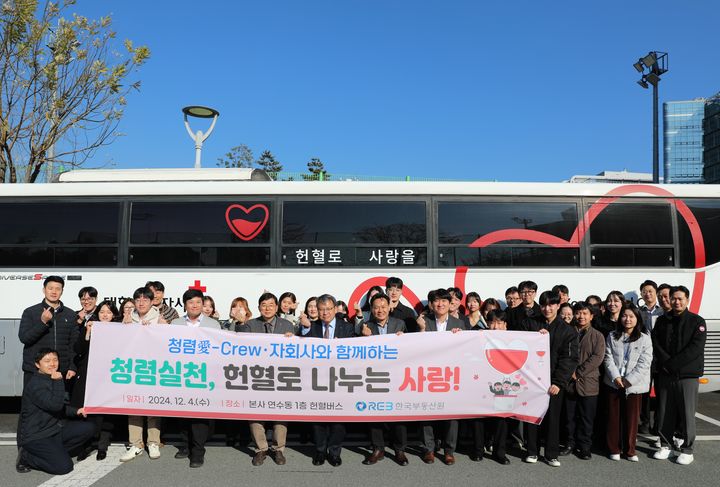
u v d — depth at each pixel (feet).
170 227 26.12
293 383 20.30
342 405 20.26
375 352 20.39
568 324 20.93
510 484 18.06
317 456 20.11
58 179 28.17
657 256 26.71
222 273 25.76
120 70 41.81
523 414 20.25
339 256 25.93
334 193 26.35
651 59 55.16
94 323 20.57
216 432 24.72
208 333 20.57
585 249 26.48
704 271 26.73
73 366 22.12
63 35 40.32
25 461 18.90
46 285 21.48
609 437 20.72
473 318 23.59
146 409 20.35
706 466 19.86
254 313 25.53
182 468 19.62
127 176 28.02
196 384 20.34
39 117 40.55
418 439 23.94
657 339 21.39
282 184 26.45
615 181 34.96
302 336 20.70
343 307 24.99
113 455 21.22
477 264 26.11
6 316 25.79
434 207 26.35
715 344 26.61
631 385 20.20
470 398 20.30
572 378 20.81
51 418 19.07
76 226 26.21
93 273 25.79
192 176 28.12
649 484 18.07
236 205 26.25
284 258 25.91
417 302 25.67
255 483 18.10
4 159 40.40
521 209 26.61
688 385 20.17
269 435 23.90
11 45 39.34
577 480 18.44
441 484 18.06
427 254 26.05
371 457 20.27
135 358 20.47
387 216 26.23
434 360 20.40
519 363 20.34
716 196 27.30
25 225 26.25
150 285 23.39
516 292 23.91
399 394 20.26
